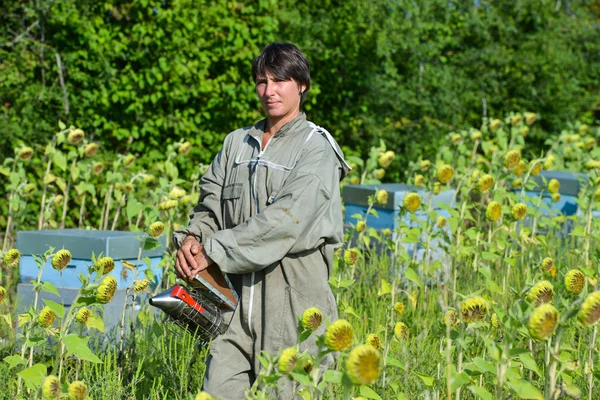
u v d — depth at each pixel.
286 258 3.14
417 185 6.17
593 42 15.51
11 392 3.55
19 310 4.73
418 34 12.61
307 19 11.98
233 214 3.29
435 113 13.00
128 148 10.47
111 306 4.61
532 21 15.45
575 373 3.17
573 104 14.44
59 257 3.58
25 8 10.01
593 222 6.00
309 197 3.07
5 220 9.07
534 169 6.29
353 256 4.39
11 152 9.60
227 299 3.17
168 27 10.55
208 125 11.09
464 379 2.79
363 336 4.23
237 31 11.04
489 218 4.77
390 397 3.43
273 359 2.51
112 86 10.33
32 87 9.89
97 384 3.72
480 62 14.18
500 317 2.71
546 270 4.10
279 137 3.25
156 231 4.39
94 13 10.62
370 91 12.68
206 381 3.15
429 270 5.30
